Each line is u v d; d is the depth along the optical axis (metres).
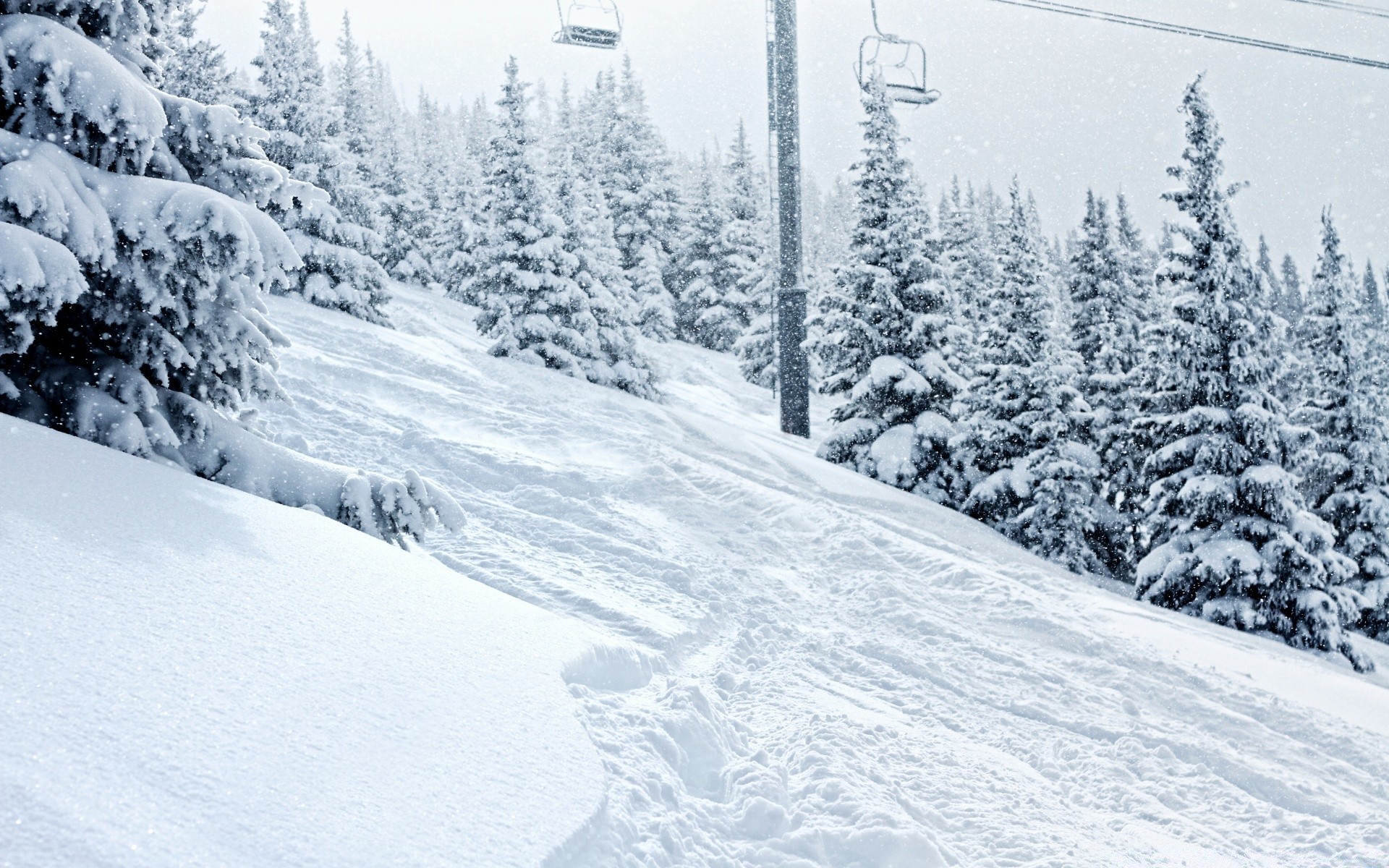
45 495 5.05
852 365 27.75
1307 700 11.09
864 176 27.73
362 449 14.24
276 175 7.49
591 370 30.98
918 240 27.78
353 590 5.54
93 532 4.81
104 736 3.13
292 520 6.51
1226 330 20.88
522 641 5.92
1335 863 6.76
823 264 78.00
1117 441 28.33
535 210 30.61
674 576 10.85
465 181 54.91
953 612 12.34
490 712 4.58
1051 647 11.55
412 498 7.77
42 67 6.28
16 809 2.63
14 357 6.70
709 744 6.03
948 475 26.09
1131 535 27.08
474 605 6.29
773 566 13.40
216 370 7.51
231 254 6.68
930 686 9.50
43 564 4.23
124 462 6.24
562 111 60.59
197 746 3.30
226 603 4.60
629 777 4.82
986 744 8.23
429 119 72.75
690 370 47.44
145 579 4.49
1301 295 90.50
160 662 3.78
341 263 29.58
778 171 28.02
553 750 4.44
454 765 3.92
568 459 16.62
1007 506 25.23
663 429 21.69
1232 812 7.54
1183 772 8.23
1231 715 9.91
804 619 11.12
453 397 18.88
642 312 52.03
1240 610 19.47
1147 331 22.20
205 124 7.27
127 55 7.36
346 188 30.75
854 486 21.08
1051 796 7.29
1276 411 20.70
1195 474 20.88
